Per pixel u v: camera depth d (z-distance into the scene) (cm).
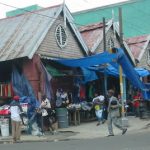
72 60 1927
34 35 1892
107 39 2472
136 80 2214
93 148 1096
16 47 1872
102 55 1895
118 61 1911
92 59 1911
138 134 1482
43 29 1905
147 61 2966
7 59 1819
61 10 2028
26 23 2031
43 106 1719
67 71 2036
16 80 1873
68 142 1317
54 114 1817
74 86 2114
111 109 1545
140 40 2984
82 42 2191
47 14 1992
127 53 2648
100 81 2311
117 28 2567
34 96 1820
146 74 2528
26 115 1728
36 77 1836
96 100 1972
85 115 2138
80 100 2114
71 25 2116
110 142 1227
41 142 1416
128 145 1127
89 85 2241
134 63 2709
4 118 1689
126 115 2242
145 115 2252
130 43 2983
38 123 1706
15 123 1520
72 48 2133
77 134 1655
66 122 1881
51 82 1989
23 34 1948
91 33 2458
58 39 2030
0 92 1867
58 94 1950
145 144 1134
